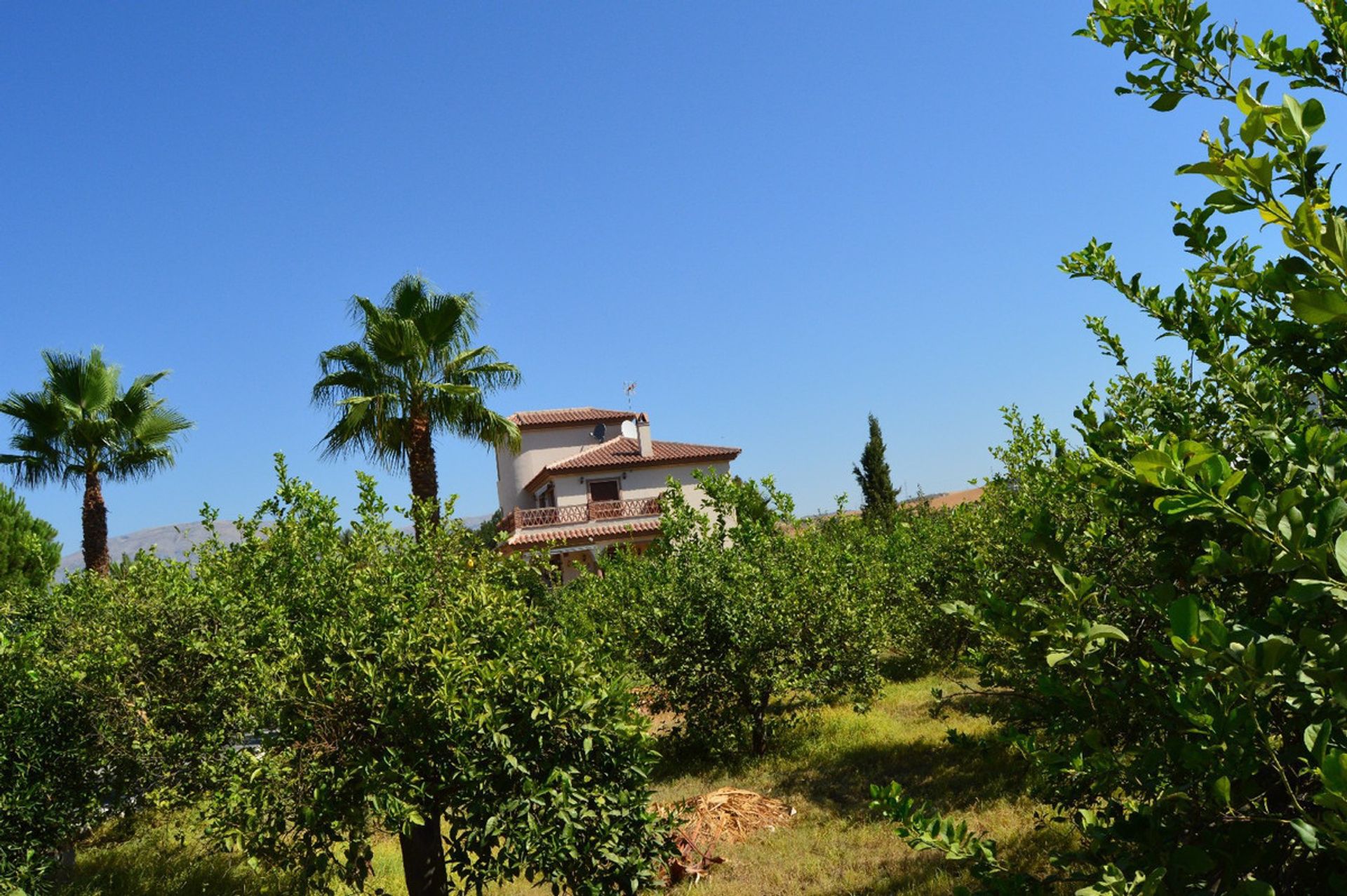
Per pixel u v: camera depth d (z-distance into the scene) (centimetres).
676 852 545
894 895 587
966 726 977
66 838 637
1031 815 655
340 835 487
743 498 1204
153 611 711
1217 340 221
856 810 774
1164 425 263
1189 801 154
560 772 465
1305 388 200
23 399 1527
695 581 1066
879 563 1429
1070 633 171
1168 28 170
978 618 185
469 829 505
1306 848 151
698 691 1038
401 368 1507
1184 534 186
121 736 645
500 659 502
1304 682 132
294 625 564
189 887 687
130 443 1650
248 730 603
